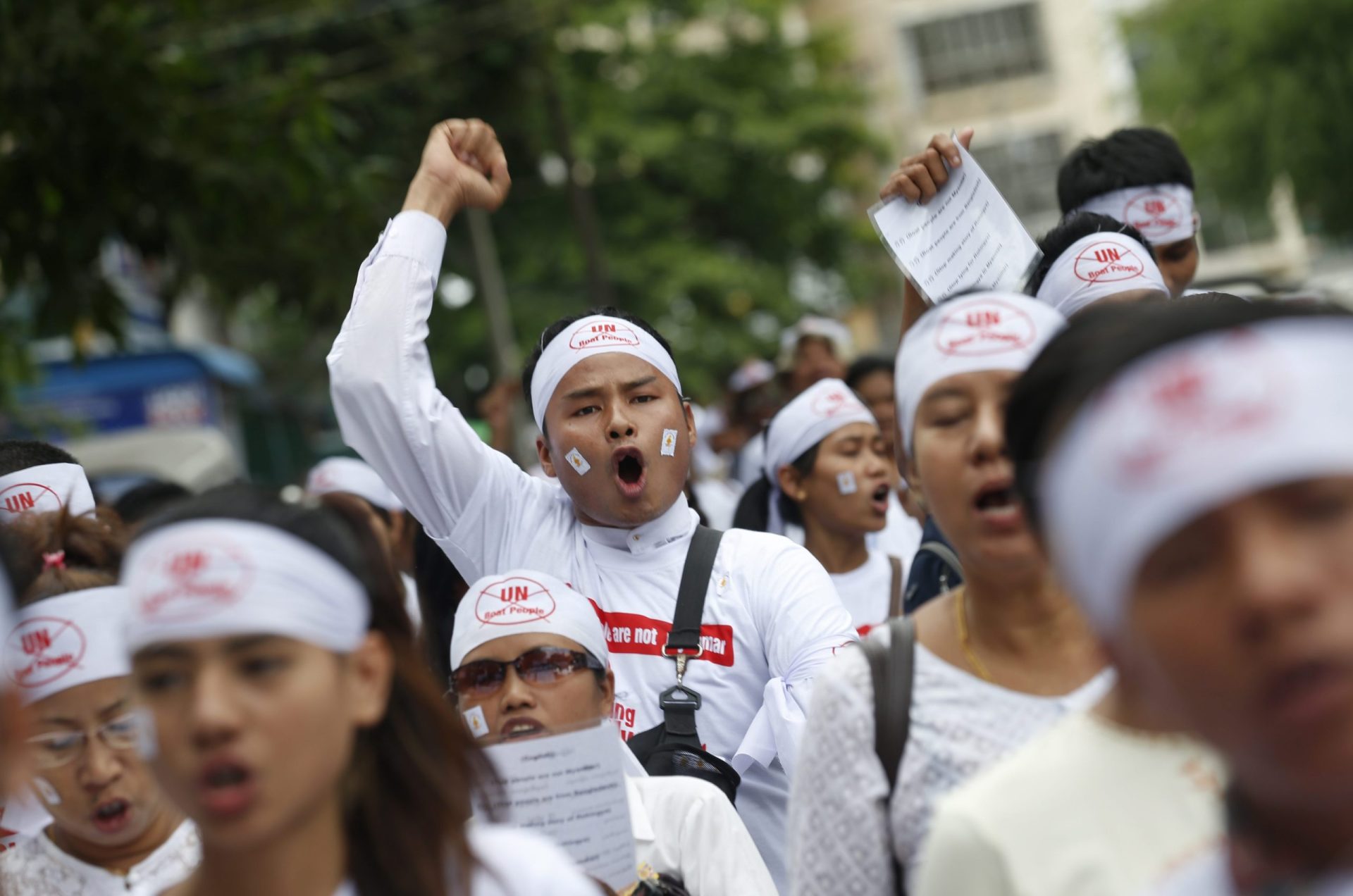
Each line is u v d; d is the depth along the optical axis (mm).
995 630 2416
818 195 29172
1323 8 23641
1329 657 1259
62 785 2930
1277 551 1275
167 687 1877
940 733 2381
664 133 26516
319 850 1970
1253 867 1391
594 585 4078
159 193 9773
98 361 18875
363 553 2041
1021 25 42562
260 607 1867
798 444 5754
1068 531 1413
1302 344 1303
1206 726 1329
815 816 2412
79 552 3084
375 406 3979
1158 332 1358
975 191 3898
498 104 18703
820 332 8555
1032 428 1726
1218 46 24984
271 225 10070
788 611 3936
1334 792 1288
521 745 2826
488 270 20844
